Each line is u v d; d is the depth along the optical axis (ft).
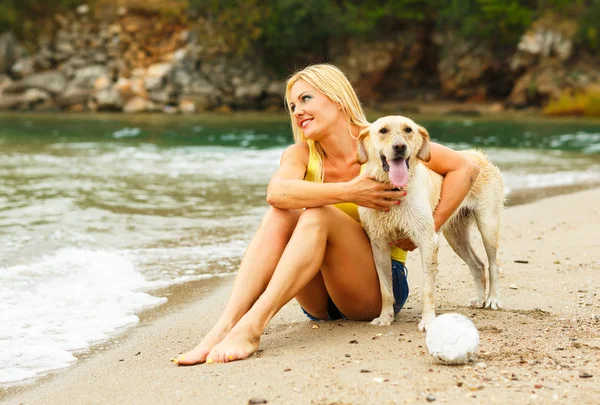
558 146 52.34
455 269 18.28
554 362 10.07
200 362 11.20
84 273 18.42
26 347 12.84
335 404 8.73
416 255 20.18
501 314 13.60
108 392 10.15
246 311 11.79
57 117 79.56
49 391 10.67
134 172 37.24
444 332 10.07
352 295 12.87
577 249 19.38
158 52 98.63
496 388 9.02
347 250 12.28
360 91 110.93
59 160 41.57
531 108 98.27
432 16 110.93
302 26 103.71
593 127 69.97
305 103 12.80
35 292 16.57
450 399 8.69
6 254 20.03
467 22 105.70
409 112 94.38
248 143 53.88
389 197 11.82
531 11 104.99
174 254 20.79
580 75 97.45
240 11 102.06
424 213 12.32
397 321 13.24
